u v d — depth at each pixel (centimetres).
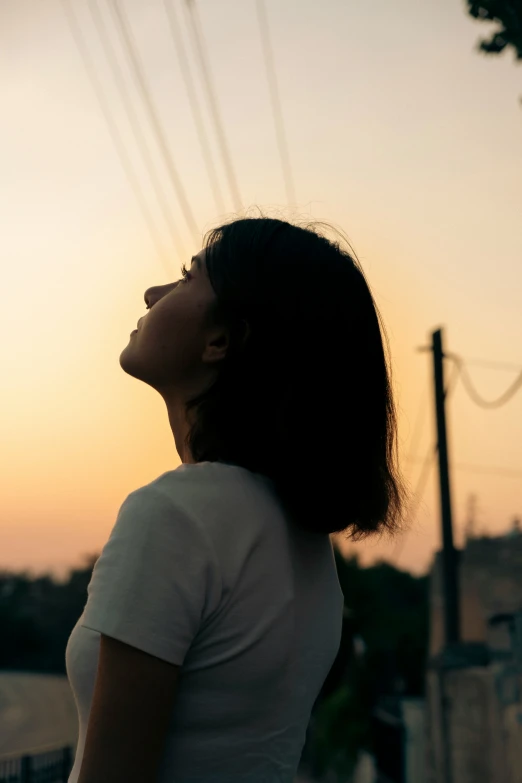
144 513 104
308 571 119
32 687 4350
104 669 98
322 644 120
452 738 1150
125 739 96
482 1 498
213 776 104
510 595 1289
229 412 119
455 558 1197
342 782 2366
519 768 886
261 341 120
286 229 128
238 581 106
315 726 2548
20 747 2420
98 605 100
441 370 1182
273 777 109
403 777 1872
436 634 1792
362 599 2348
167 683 99
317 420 117
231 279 124
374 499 126
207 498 107
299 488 116
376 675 2306
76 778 105
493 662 991
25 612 6431
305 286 122
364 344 125
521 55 506
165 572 100
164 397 133
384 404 129
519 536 1299
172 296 129
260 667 107
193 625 101
